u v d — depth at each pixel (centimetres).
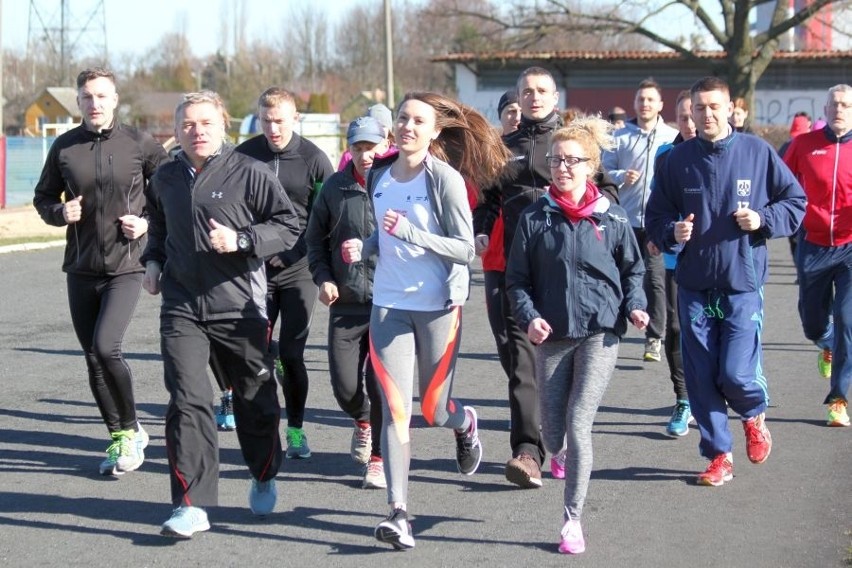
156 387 897
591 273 525
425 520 561
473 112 567
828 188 748
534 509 578
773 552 511
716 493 603
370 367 609
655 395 848
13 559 509
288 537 538
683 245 619
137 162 647
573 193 532
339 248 623
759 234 614
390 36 3203
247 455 561
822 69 4628
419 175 528
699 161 616
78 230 643
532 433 617
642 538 531
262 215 550
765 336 1111
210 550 520
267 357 556
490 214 632
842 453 680
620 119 1426
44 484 631
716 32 3600
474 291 1523
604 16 3612
